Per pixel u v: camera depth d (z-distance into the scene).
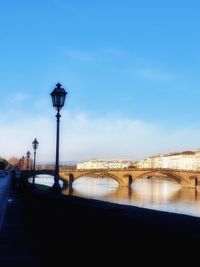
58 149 21.50
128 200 145.25
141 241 7.11
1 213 33.19
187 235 5.85
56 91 20.83
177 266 5.91
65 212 13.73
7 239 20.16
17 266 14.01
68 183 196.75
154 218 7.63
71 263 12.23
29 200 29.39
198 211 114.00
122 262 7.90
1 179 128.88
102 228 9.24
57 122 21.31
